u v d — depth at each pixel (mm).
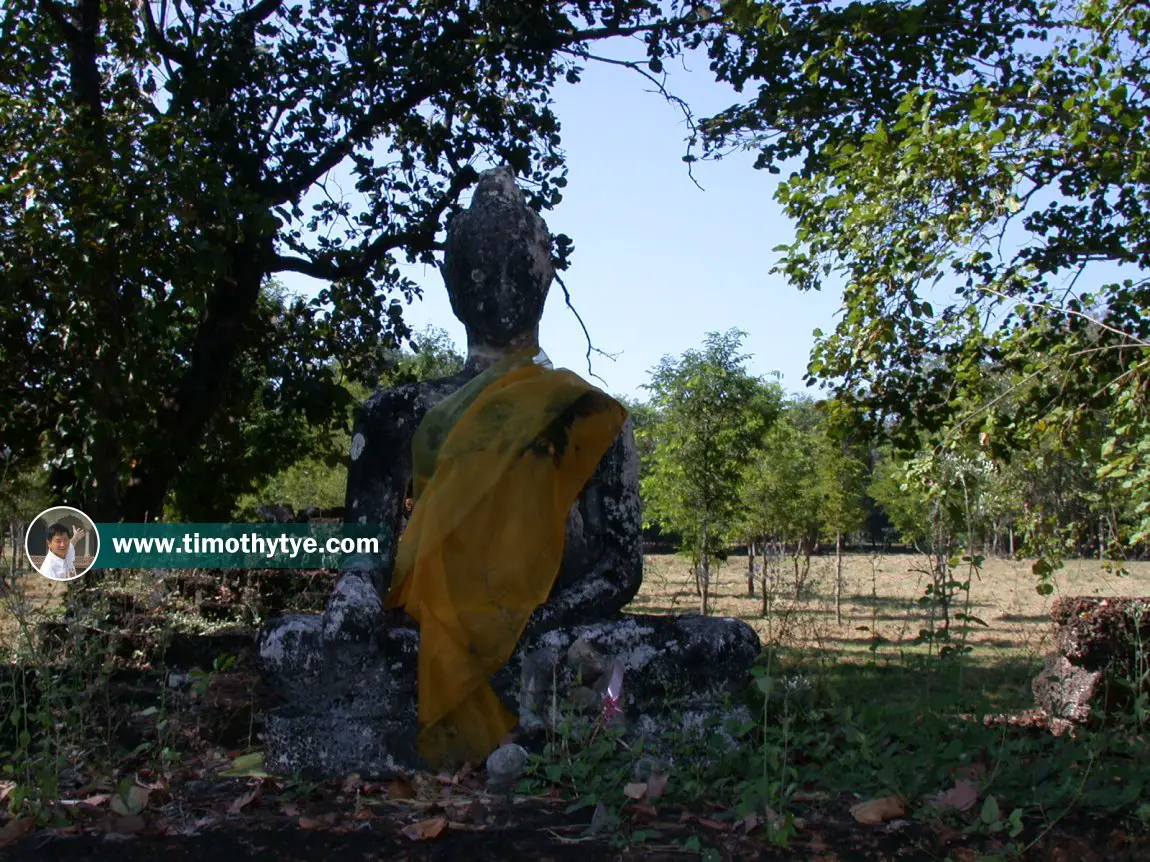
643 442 17688
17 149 8352
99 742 4270
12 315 8609
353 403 11781
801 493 16812
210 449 11883
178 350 11453
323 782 3928
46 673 4016
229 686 5586
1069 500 9359
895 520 17172
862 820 3314
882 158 7891
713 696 4273
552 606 4383
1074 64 7656
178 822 3467
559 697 4176
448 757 4027
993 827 3127
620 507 4656
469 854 3111
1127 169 7277
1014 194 7328
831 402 9078
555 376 4418
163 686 4602
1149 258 8055
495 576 4066
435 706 3953
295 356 12125
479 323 4773
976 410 7766
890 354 8672
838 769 3760
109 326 8547
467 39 11273
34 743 4133
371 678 4113
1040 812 3406
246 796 3686
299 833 3246
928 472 7625
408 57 10656
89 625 4879
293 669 4062
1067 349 7594
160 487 10617
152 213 8078
